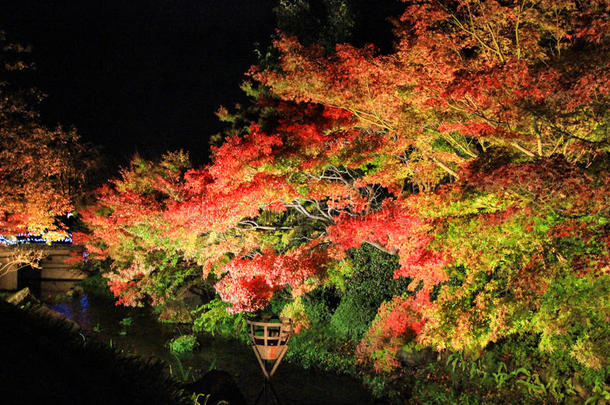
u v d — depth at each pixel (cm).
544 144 799
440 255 834
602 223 664
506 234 766
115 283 1819
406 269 938
